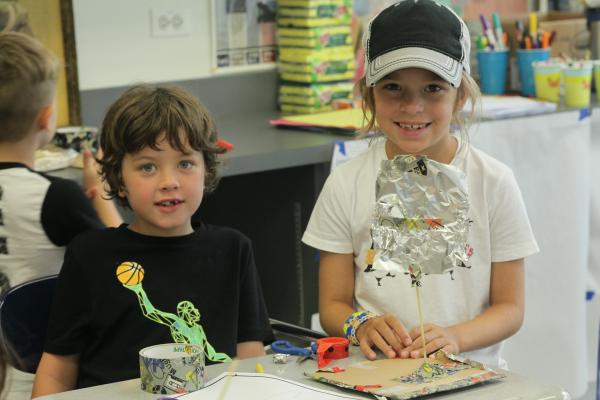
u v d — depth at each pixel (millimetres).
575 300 2980
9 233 1781
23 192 1779
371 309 1746
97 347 1575
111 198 1798
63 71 2758
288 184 2750
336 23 3172
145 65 3000
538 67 3119
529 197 2854
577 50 3520
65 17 2734
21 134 1828
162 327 1562
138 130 1545
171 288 1592
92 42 2873
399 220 1395
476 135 2693
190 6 3064
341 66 3199
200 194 1604
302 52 3146
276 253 2846
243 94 3225
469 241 1724
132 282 1570
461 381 1263
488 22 3439
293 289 2822
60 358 1576
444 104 1667
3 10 2604
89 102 2865
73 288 1584
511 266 1738
